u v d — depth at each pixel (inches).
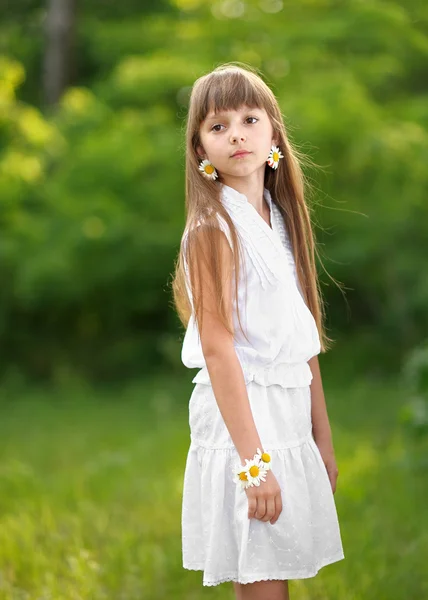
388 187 428.1
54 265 460.8
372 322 523.8
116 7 582.9
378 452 263.4
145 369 543.2
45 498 223.1
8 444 328.2
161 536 192.5
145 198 470.6
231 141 107.8
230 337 105.4
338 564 162.2
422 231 448.8
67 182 464.8
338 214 441.1
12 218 470.3
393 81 481.7
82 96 482.6
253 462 102.2
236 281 106.3
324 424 120.0
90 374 539.8
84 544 183.6
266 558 106.0
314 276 119.8
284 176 117.7
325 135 403.2
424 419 210.7
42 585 162.9
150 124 469.1
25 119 446.3
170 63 458.3
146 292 513.0
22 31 596.4
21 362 550.6
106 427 359.3
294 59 436.5
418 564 161.6
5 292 517.7
